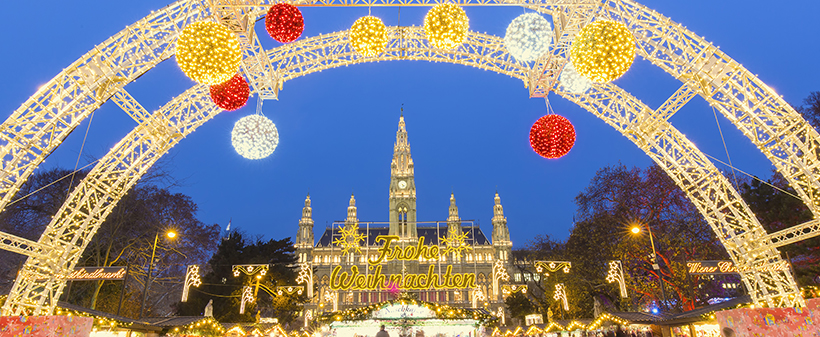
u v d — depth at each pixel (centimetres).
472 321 2567
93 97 1127
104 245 3198
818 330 654
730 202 1318
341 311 2534
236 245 4231
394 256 3052
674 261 3123
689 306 3219
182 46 745
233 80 961
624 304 3531
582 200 4253
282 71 1400
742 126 1166
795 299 1224
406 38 1427
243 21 1168
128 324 1848
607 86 1441
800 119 1077
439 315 2539
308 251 12206
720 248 3481
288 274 4303
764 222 2325
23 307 1151
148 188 3547
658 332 2297
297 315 4712
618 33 755
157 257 3503
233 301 3831
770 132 1109
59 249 1178
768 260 1289
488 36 1415
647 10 1172
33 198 3219
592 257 3912
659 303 3503
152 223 3434
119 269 1688
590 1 1171
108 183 1297
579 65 802
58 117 1069
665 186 3634
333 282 2972
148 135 1332
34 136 1048
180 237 3650
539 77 1383
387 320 2539
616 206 3897
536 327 2777
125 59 1159
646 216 3709
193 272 2503
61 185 3262
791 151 1095
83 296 3250
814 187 1074
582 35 783
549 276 4456
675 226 3525
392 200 12394
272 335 2545
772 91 1107
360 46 937
